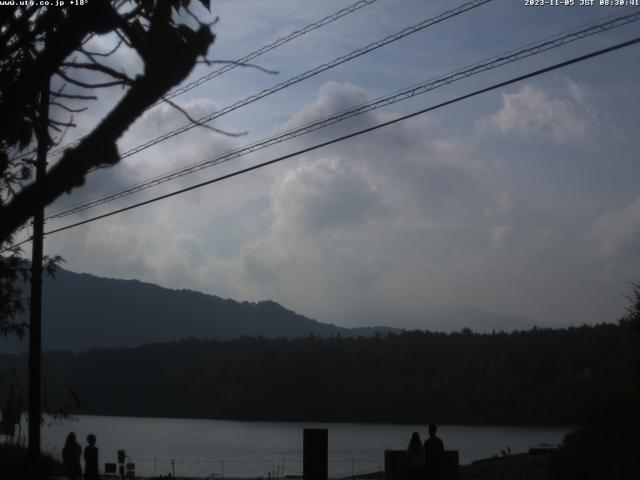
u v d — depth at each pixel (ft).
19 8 14.88
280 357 578.25
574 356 469.57
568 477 76.74
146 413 573.33
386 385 537.65
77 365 576.61
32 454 62.03
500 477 92.84
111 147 10.08
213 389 578.66
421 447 59.31
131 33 11.32
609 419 75.31
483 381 495.82
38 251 62.08
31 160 19.98
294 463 285.64
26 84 11.72
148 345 625.41
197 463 281.54
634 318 89.71
